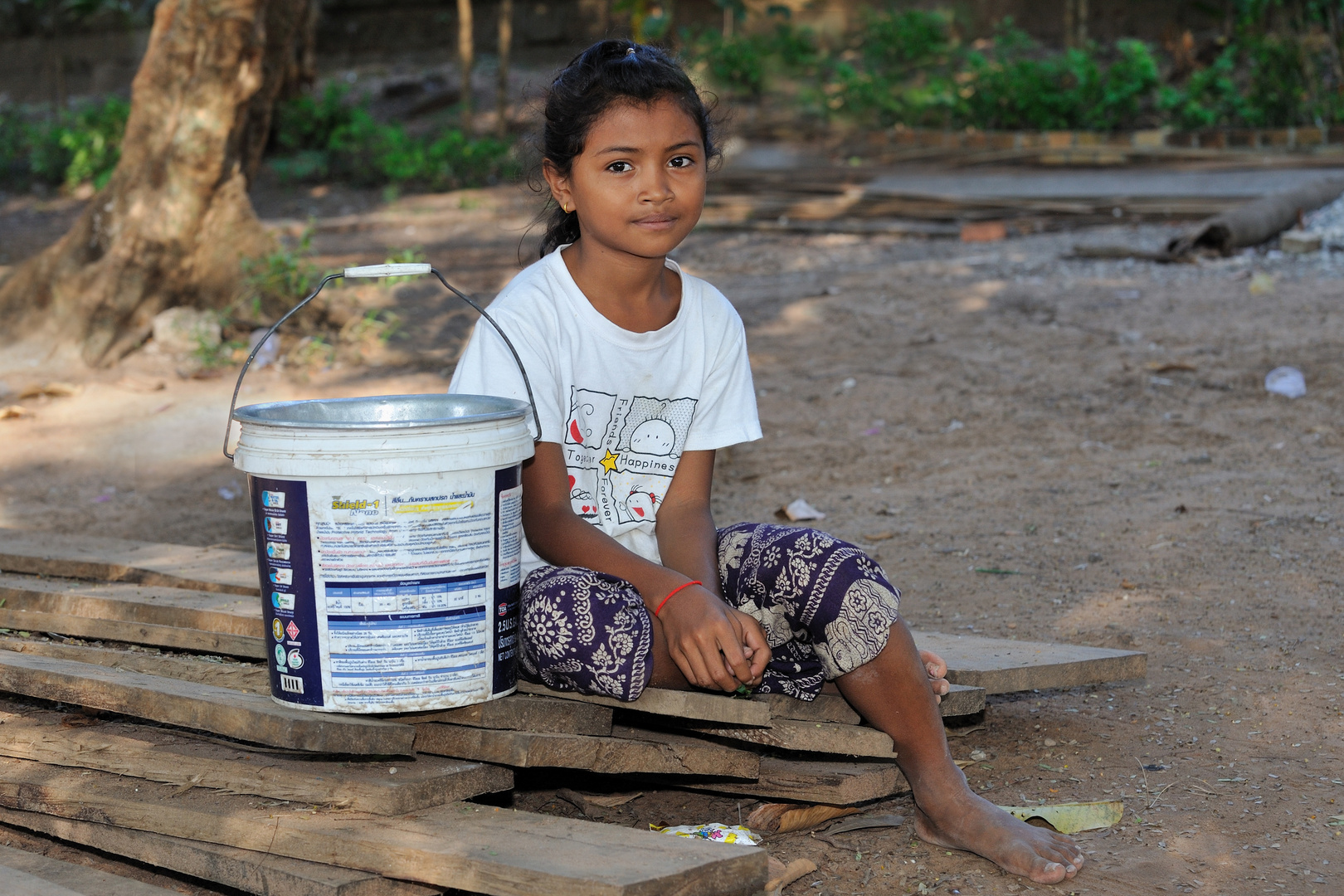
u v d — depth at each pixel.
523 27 19.44
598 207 2.33
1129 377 6.24
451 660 2.14
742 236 11.25
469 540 2.12
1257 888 2.13
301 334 7.68
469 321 8.16
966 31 16.88
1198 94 13.20
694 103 2.35
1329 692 2.99
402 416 2.36
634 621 2.19
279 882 2.00
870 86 14.96
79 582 3.53
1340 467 4.83
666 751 2.30
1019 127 14.04
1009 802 2.49
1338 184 9.99
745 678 2.14
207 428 6.27
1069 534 4.36
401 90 18.00
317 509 2.07
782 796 2.39
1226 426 5.48
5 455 5.93
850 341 7.40
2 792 2.33
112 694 2.35
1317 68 13.06
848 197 11.90
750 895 2.04
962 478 5.13
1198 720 2.88
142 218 7.44
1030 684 2.71
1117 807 2.41
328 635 2.11
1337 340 6.39
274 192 14.83
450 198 13.77
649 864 1.87
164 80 7.35
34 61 21.61
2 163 16.34
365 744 2.08
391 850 1.95
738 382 2.60
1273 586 3.74
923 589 3.94
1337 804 2.44
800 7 17.19
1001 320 7.52
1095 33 16.27
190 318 7.53
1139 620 3.55
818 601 2.22
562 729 2.23
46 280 7.54
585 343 2.44
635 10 15.01
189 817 2.12
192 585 3.36
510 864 1.87
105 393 6.85
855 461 5.46
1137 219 10.51
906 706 2.27
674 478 2.56
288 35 7.80
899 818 2.45
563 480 2.39
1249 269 8.27
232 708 2.17
